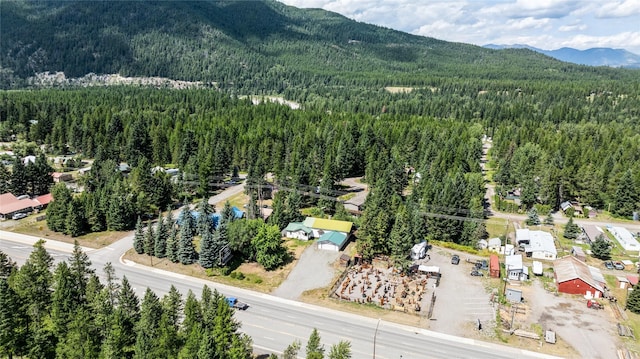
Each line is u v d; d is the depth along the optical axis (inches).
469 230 4343.0
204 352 2160.4
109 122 7815.0
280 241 3865.7
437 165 5964.6
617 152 6727.4
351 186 6254.9
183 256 3752.5
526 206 5442.9
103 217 4495.6
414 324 3004.4
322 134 7564.0
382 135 7421.3
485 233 4655.5
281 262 3828.7
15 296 2417.6
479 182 5492.1
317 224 4451.3
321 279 3590.1
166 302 2586.1
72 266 2869.1
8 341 2329.0
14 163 5541.3
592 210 5403.5
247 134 7421.3
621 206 5324.8
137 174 4997.5
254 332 2874.0
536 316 3125.0
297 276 3634.4
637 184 5388.8
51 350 2445.9
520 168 6171.3
